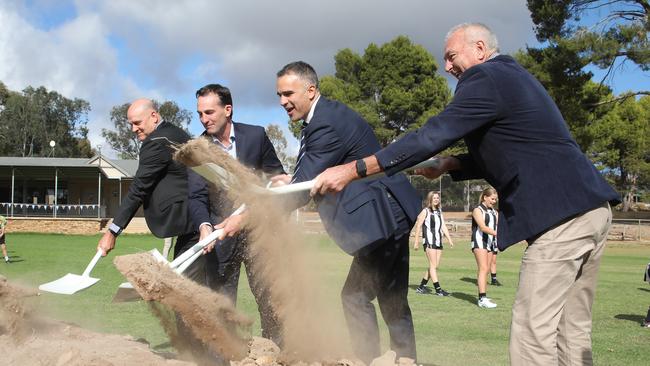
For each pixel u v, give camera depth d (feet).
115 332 20.39
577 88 94.53
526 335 10.80
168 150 15.71
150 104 16.20
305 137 13.96
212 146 12.50
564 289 10.79
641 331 24.30
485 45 11.80
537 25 96.63
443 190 232.12
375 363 13.07
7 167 144.46
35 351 12.89
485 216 30.58
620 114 192.44
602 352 20.10
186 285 11.73
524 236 10.82
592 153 187.73
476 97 10.76
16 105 311.68
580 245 10.71
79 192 160.35
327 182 11.71
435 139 10.85
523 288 10.97
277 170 17.87
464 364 17.53
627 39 89.66
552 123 10.84
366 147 13.96
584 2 93.30
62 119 322.96
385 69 185.47
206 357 13.87
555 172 10.68
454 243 106.42
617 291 39.50
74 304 26.27
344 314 14.57
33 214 142.82
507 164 10.93
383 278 14.39
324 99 14.12
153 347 18.21
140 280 11.21
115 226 15.71
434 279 36.11
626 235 118.01
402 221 14.21
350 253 13.73
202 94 16.42
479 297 30.66
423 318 26.68
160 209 15.83
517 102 10.75
